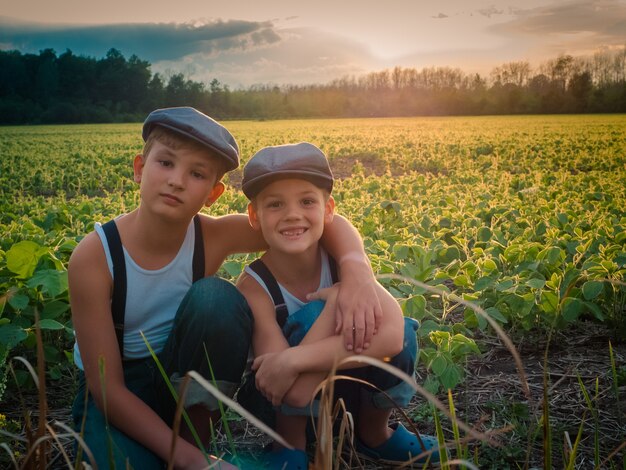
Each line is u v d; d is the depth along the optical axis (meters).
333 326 2.10
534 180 11.05
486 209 6.62
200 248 2.26
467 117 74.94
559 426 2.59
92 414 2.09
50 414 2.86
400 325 2.10
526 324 3.56
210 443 2.44
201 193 2.07
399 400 2.24
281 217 2.12
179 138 2.01
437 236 5.26
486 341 3.66
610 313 3.79
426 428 2.69
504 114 88.44
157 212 2.04
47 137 39.81
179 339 2.10
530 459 2.37
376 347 2.04
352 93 106.75
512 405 2.73
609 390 2.95
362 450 2.37
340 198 9.26
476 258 4.66
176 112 2.03
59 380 3.23
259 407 2.38
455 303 4.23
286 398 2.04
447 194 8.94
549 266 4.08
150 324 2.21
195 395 2.08
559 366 3.29
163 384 2.19
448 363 2.79
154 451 1.98
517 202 7.12
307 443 2.52
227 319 2.06
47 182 14.91
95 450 1.96
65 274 3.19
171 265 2.20
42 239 4.84
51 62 102.12
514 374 3.22
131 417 1.99
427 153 20.11
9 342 2.81
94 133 45.22
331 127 46.94
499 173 13.68
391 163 18.78
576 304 3.41
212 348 2.06
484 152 21.12
